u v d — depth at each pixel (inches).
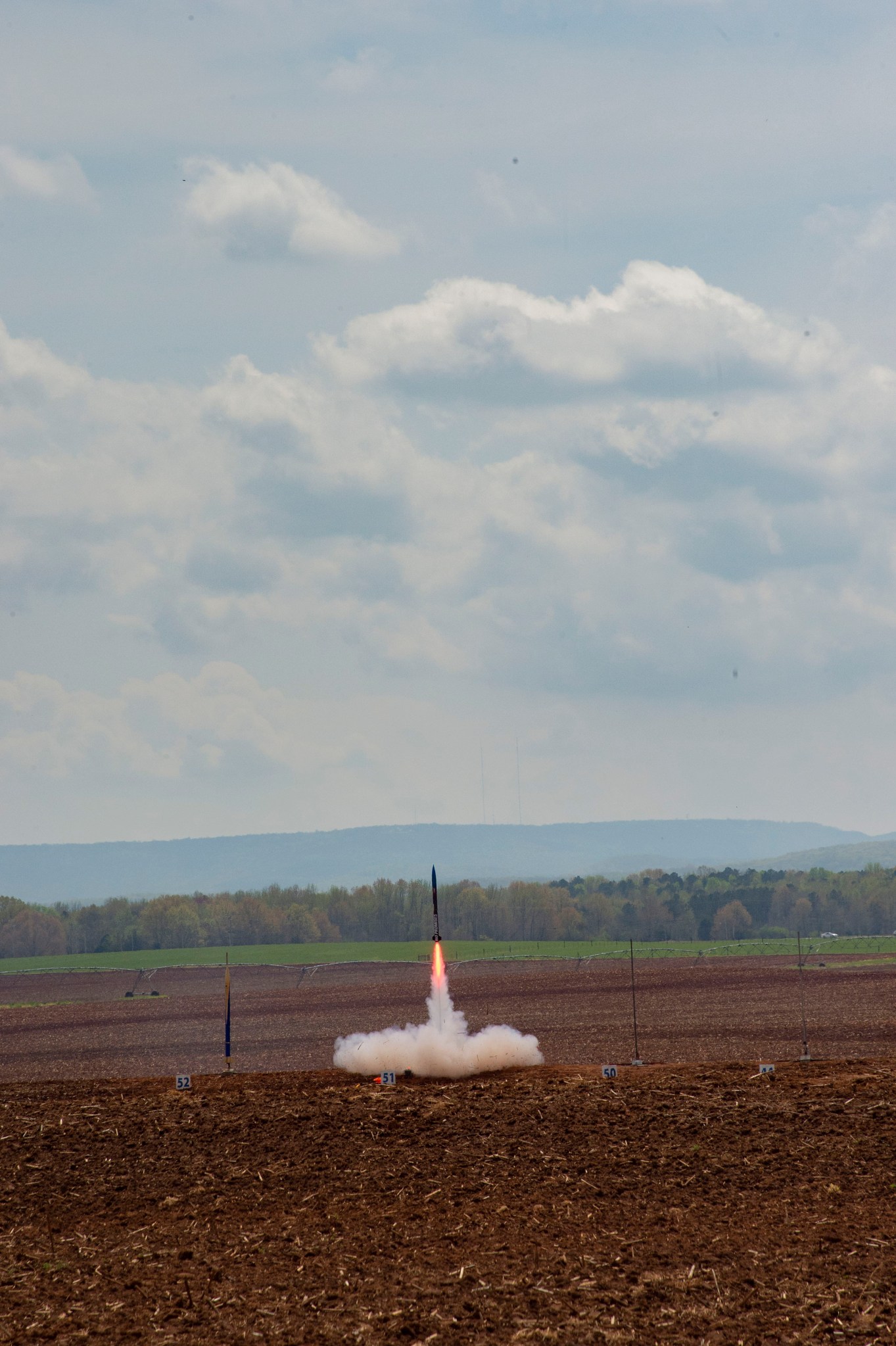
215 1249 2815.0
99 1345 2304.4
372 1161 3412.9
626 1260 2694.4
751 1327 2362.2
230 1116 3860.7
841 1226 2847.0
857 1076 4158.5
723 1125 3604.8
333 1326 2383.1
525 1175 3267.7
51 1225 3006.9
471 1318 2415.1
